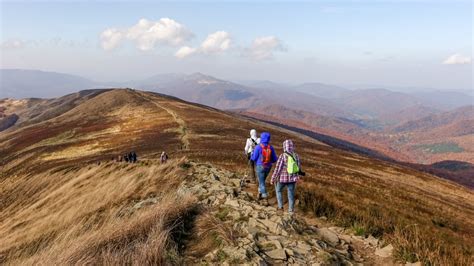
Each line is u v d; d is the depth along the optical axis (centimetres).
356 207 1428
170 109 12256
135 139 7781
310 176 3591
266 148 1315
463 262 873
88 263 732
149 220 920
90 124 11744
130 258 732
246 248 763
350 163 7125
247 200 1261
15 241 1984
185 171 1948
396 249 902
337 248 908
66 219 1942
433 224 2022
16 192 4912
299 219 1036
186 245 839
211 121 9856
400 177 6662
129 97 15425
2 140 12762
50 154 8238
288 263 745
